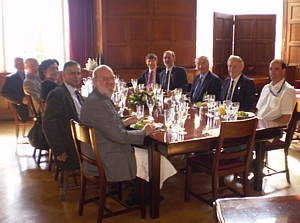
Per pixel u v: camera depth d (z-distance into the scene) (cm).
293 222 131
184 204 346
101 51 704
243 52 816
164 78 577
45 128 346
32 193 374
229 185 392
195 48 750
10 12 688
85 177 318
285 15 784
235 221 131
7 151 514
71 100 356
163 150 292
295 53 785
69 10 708
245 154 322
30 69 484
